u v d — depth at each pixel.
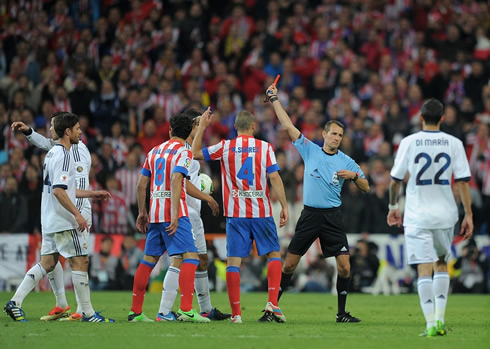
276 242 28.50
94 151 63.38
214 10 80.88
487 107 70.19
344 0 79.75
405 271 54.62
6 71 73.19
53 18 76.25
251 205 27.98
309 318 32.00
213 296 48.25
